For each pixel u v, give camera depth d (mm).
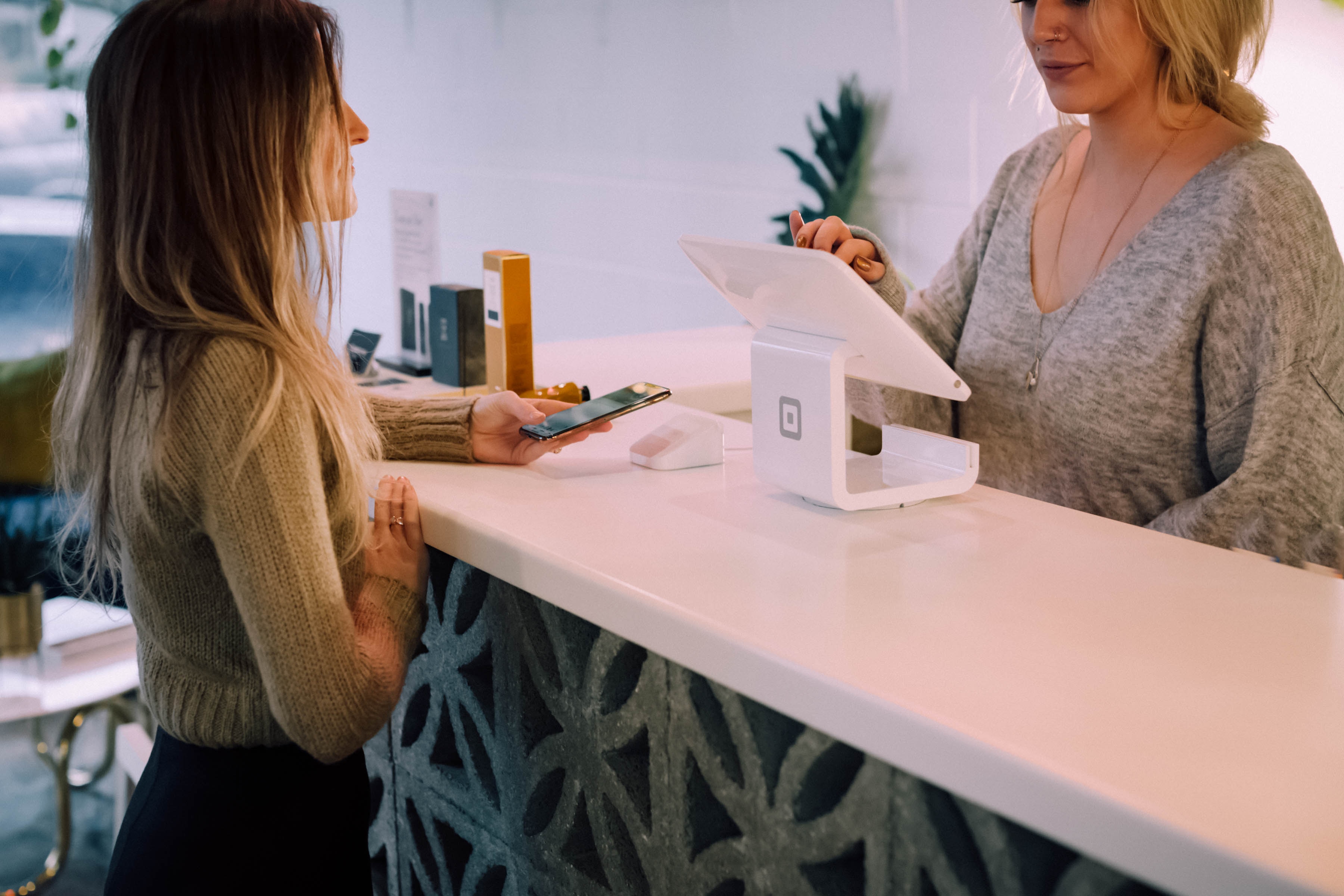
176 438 963
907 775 810
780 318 1203
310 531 983
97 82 1040
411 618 1195
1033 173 1677
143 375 985
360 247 4984
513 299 1808
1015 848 739
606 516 1198
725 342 2455
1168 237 1466
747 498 1266
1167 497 1528
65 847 2326
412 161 4602
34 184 3688
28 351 3264
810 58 2949
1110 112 1528
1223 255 1404
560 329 4008
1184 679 788
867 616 905
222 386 965
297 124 1054
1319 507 1395
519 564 1105
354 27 4770
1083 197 1597
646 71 3449
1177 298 1451
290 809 1115
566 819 1197
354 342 2121
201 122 1006
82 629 2197
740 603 935
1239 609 924
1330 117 2104
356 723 1024
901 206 2791
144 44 1006
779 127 3070
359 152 4922
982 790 699
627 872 1146
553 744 1201
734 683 871
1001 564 1034
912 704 744
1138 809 621
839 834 879
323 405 1057
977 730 709
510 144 4066
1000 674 795
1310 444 1377
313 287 1127
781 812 923
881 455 1341
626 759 1122
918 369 1100
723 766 991
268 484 958
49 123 3695
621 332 3730
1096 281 1543
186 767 1106
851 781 916
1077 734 705
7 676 2084
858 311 1061
